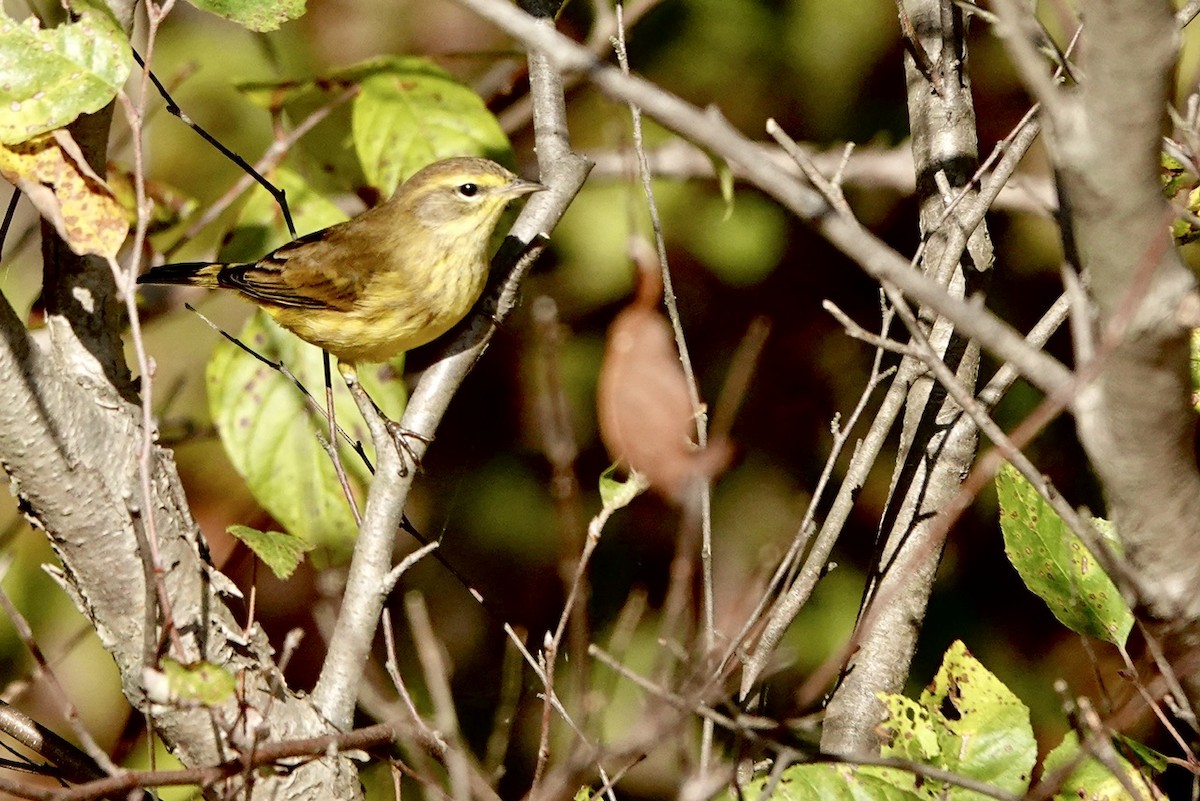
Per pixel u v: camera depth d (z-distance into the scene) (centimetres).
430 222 1109
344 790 799
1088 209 485
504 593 1420
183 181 1487
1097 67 458
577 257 1477
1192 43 1149
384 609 822
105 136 814
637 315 936
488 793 777
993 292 1500
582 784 811
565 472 1048
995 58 1486
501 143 1188
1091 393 547
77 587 781
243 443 1090
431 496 1471
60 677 1302
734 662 825
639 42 1505
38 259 1368
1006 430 1342
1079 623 778
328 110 1215
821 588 1352
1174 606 570
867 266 517
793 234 1559
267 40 1479
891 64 1528
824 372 1541
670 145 1498
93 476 740
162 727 775
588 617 1333
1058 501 615
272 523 1331
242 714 702
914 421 912
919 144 957
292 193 1191
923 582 887
